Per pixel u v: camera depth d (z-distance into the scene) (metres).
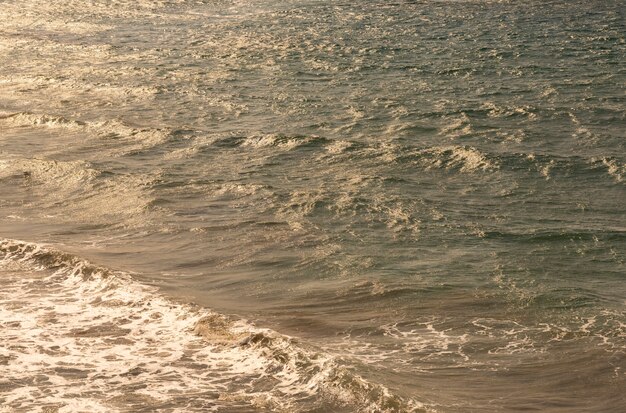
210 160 28.03
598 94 35.59
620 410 13.52
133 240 21.34
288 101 35.44
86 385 14.28
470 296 17.92
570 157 27.73
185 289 18.33
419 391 14.05
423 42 46.50
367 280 18.72
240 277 19.08
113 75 40.81
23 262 19.59
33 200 24.41
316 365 14.60
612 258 20.22
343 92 36.66
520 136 30.30
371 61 42.19
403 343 15.87
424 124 31.80
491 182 25.86
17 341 15.84
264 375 14.57
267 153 28.64
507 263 19.78
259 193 24.58
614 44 45.44
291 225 22.23
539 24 51.22
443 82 38.06
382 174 26.44
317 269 19.47
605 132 30.70
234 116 33.53
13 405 13.62
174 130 31.06
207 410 13.51
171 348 15.58
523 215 23.19
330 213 23.14
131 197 24.38
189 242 21.16
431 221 22.56
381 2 58.88
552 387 14.27
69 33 51.66
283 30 50.31
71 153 28.94
